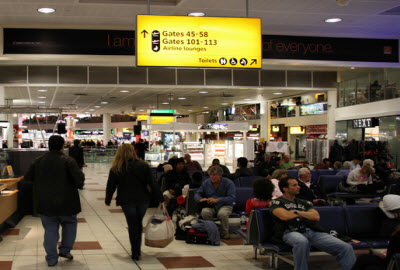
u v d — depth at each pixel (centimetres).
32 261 589
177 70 1755
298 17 926
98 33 952
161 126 2105
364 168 1067
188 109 3872
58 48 941
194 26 726
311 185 1030
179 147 2333
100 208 1083
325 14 908
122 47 958
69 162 563
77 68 1669
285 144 1961
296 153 3669
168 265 581
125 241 724
